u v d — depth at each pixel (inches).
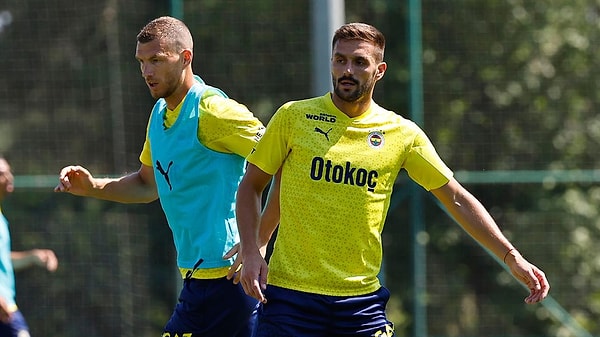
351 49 600.4
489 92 1665.8
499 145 1657.2
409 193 1454.2
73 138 1652.3
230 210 697.0
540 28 1710.1
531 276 628.7
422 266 1440.7
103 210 1569.9
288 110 616.7
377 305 620.1
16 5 1648.6
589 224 1625.2
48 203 1555.1
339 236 604.7
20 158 1638.8
